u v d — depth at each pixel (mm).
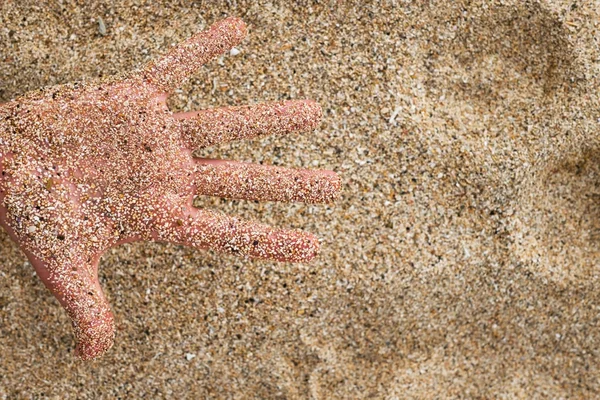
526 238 772
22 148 665
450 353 789
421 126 757
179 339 764
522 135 768
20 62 743
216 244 666
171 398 773
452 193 763
